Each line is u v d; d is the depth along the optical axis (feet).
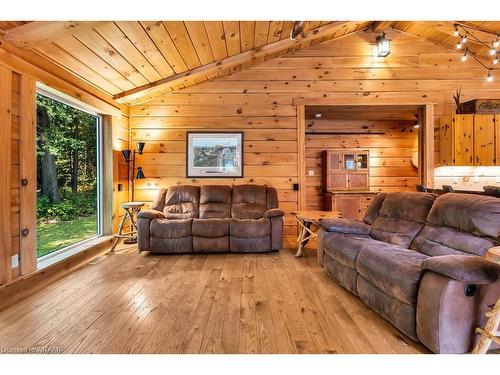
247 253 12.80
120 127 14.97
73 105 12.05
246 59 13.56
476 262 5.38
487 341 4.95
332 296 8.23
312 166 19.66
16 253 8.39
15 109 8.42
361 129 19.65
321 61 15.52
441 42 15.29
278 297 8.16
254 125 15.69
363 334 6.28
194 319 6.90
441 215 7.93
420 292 5.69
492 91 15.43
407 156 19.60
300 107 15.56
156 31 9.86
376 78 15.48
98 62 10.81
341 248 8.68
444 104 15.48
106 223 14.08
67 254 10.81
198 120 15.74
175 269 10.62
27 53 8.86
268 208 14.14
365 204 17.07
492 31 13.28
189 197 14.26
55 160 11.26
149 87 13.84
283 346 5.84
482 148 14.62
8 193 8.05
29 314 7.14
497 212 6.66
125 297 8.14
